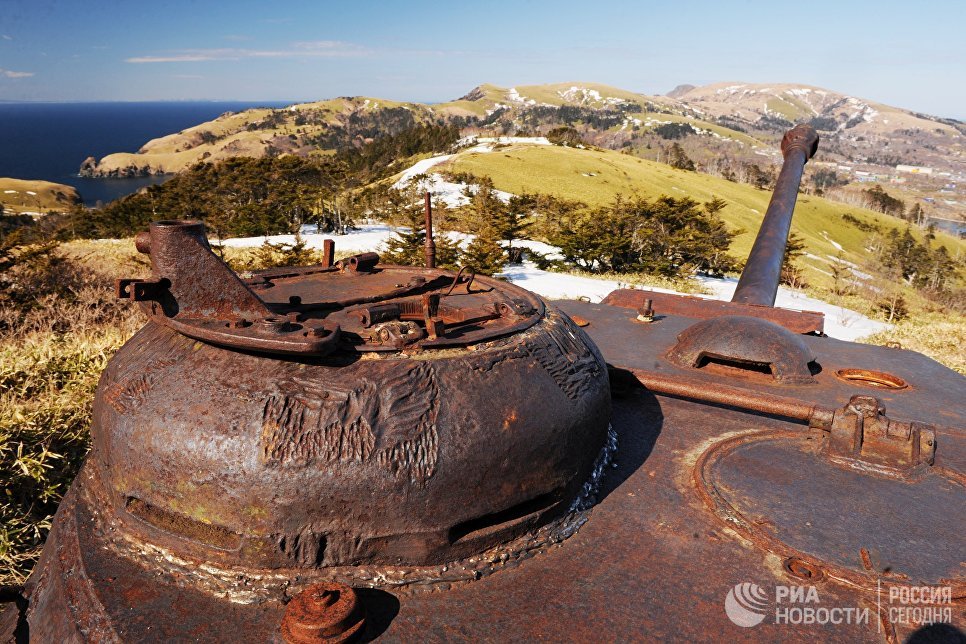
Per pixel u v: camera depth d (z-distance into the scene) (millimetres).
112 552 1642
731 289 21797
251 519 1513
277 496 1497
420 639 1401
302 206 33812
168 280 1697
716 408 2666
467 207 36875
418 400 1602
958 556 1676
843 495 1958
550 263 26281
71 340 6102
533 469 1718
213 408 1570
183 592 1517
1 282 8711
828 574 1609
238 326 1665
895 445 2139
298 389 1576
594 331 3639
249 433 1522
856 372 3059
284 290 2369
